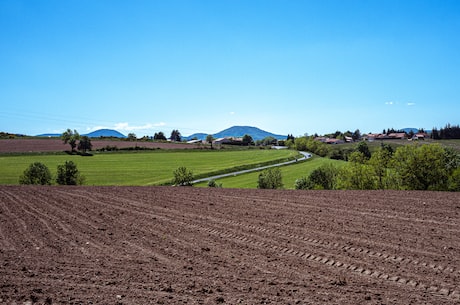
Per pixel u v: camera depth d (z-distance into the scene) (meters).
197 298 7.84
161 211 19.23
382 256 10.49
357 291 8.15
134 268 10.06
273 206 19.17
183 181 58.25
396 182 45.56
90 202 22.94
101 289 8.41
